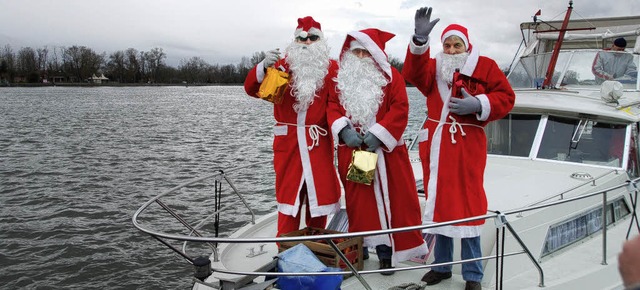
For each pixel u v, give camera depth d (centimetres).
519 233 456
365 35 425
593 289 432
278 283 392
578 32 928
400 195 430
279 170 458
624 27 898
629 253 157
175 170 1789
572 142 624
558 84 796
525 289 409
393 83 429
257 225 558
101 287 891
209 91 12712
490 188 550
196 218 1195
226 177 547
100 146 2356
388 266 442
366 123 426
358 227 439
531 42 942
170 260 986
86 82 15262
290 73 454
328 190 445
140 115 4384
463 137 415
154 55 16238
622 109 639
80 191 1474
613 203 558
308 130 446
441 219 408
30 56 14312
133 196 1417
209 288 423
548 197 517
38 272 945
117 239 1091
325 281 378
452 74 422
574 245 494
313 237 351
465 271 407
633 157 623
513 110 664
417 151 738
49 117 4028
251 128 3309
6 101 6488
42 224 1186
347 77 429
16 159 1978
